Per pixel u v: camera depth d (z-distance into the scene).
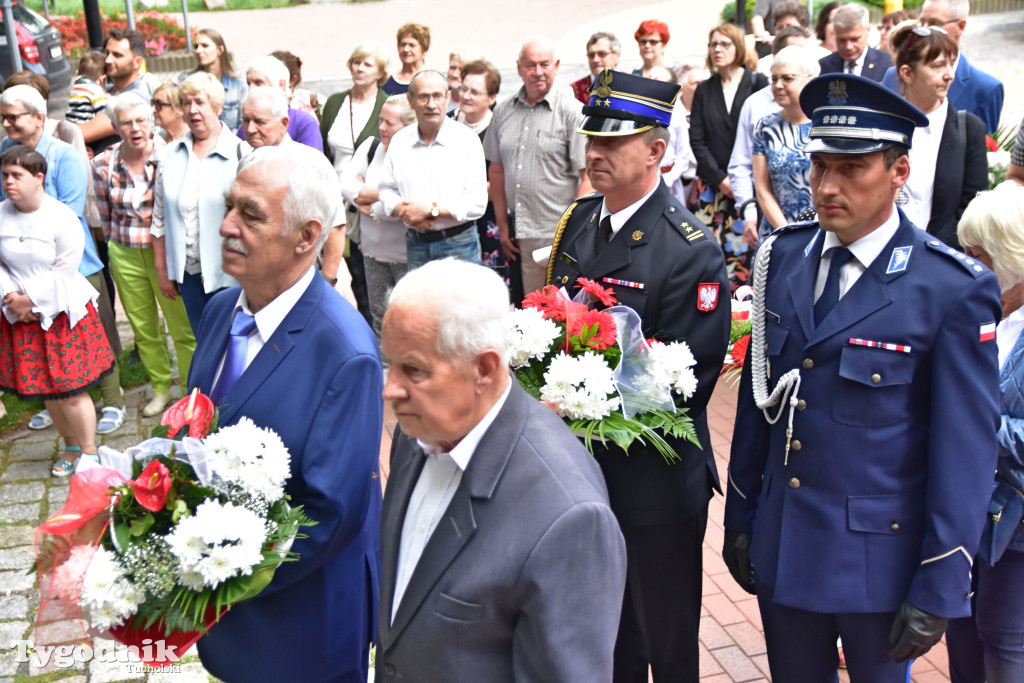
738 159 5.88
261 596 2.44
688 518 2.92
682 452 2.87
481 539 1.83
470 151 5.59
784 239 2.68
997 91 5.57
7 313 4.76
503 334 1.82
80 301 4.84
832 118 2.35
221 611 2.27
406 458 2.11
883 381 2.36
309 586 2.47
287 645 2.48
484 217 6.29
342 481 2.35
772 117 5.12
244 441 2.21
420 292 1.78
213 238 5.20
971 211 2.72
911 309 2.35
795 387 2.50
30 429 5.66
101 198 5.68
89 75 7.54
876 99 2.29
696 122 6.62
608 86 2.87
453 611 1.84
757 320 2.67
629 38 19.58
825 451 2.45
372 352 2.43
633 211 2.95
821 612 2.47
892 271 2.38
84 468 2.30
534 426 1.91
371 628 2.68
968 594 2.32
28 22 11.02
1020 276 2.67
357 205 5.92
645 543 2.92
